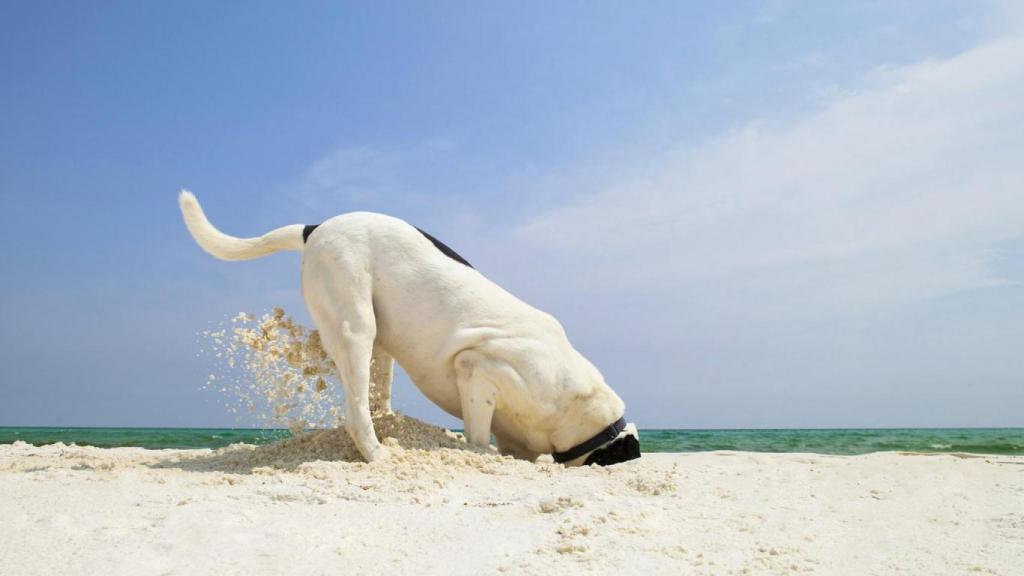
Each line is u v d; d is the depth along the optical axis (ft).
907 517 3.32
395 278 4.85
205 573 2.36
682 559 2.58
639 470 4.52
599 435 5.24
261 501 3.36
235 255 5.18
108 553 2.50
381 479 3.85
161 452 5.94
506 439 5.32
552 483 3.96
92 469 4.49
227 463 4.67
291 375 5.00
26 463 4.86
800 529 3.06
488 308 4.95
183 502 3.26
